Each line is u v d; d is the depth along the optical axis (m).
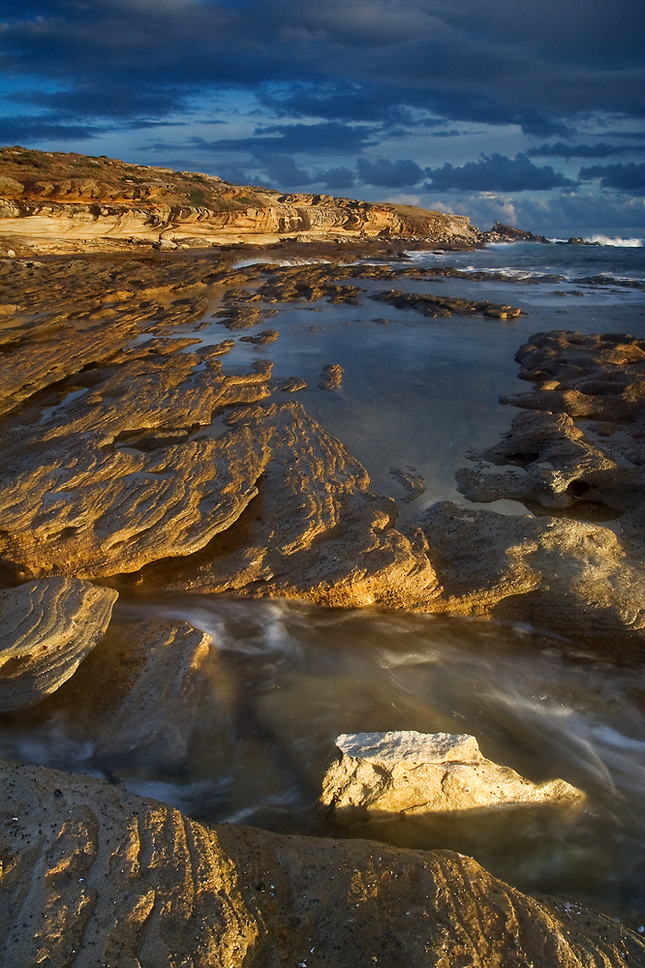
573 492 10.84
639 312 26.09
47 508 8.76
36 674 6.18
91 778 4.71
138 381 15.55
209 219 52.47
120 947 3.27
